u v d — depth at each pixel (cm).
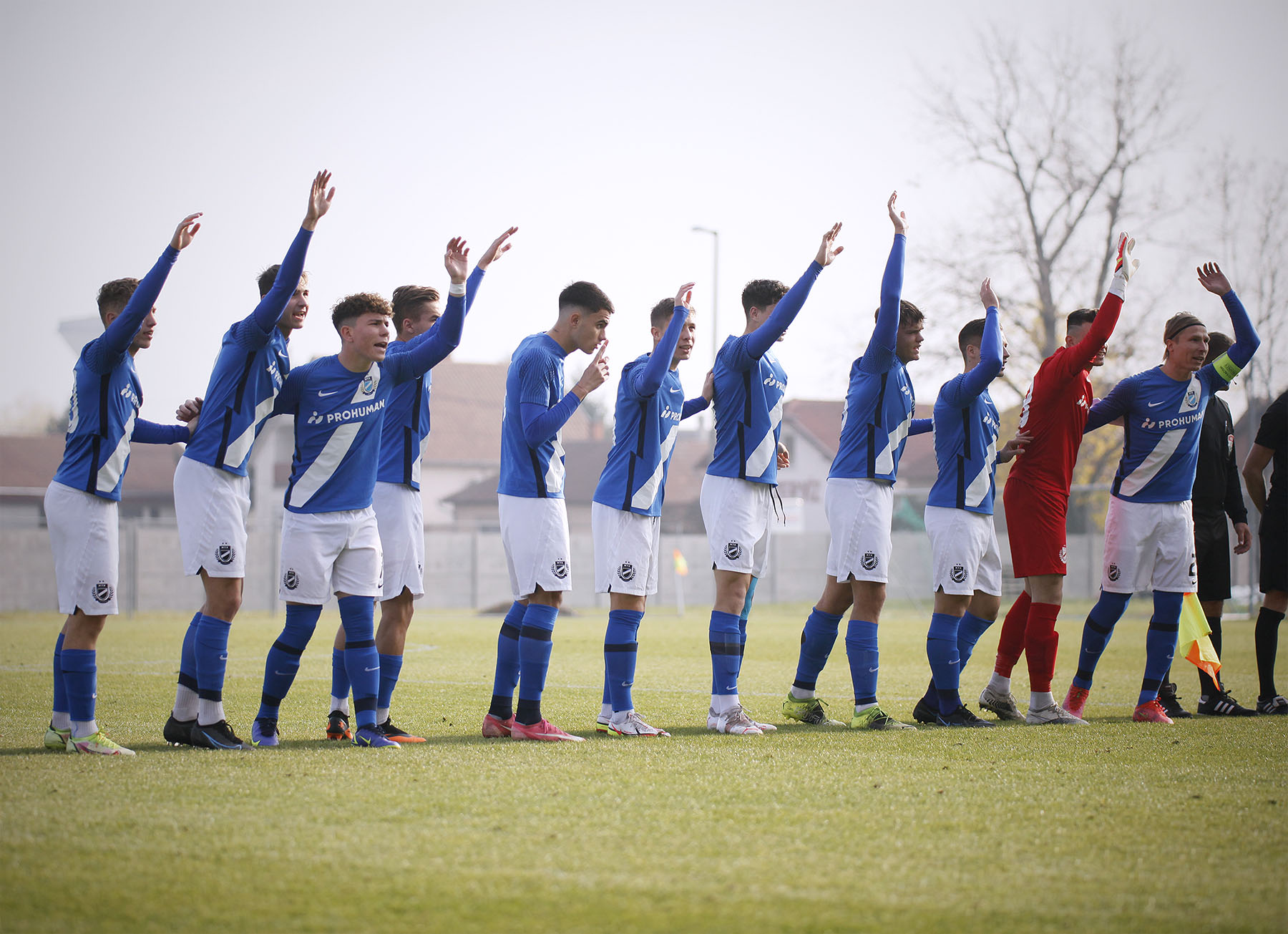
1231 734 2258
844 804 1503
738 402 2377
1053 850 1272
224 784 1603
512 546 2214
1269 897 1105
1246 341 2570
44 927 1001
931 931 1003
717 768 1773
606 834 1327
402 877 1145
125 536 9406
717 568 2378
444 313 2131
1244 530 2905
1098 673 3903
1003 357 2461
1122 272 2366
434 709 2720
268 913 1039
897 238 2383
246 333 1988
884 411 2417
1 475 18650
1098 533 12500
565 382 2281
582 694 3130
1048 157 11969
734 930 1002
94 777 1648
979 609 2606
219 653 2041
